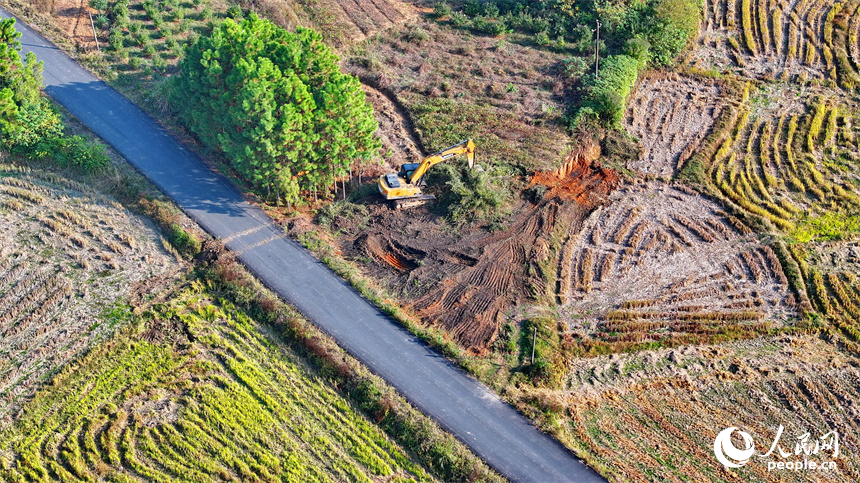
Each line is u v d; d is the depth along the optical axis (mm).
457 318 41125
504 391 37156
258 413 35750
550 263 45062
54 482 32844
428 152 53281
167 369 37812
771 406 37406
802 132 56219
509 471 33469
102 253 44125
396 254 45562
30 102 51406
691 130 56844
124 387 36938
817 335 41656
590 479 33312
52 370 37500
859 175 52562
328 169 47562
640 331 41219
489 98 58500
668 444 35344
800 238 47688
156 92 56312
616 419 36531
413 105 57531
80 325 39812
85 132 53000
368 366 37969
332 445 34594
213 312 40844
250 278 42406
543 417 35906
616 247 46688
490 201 48312
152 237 45719
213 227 46156
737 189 51375
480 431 35156
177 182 49500
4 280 42125
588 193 50875
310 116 45438
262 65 45000
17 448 34125
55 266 43281
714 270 45219
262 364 38219
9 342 38781
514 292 42906
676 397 37812
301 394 36812
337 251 45406
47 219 46094
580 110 56188
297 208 48375
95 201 47812
